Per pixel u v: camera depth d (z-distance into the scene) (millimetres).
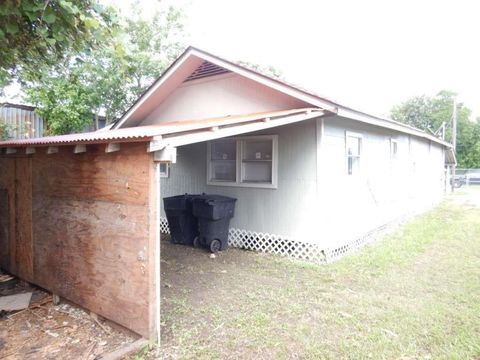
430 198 16781
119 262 3664
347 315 4203
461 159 42500
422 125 45156
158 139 3213
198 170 8633
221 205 7258
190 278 5668
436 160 18578
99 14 4121
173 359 3213
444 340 3580
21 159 5098
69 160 4262
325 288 5195
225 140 8133
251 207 7703
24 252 5117
